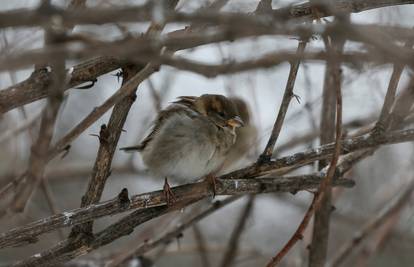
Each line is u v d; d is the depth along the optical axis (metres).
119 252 12.54
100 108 6.06
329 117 10.34
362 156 8.98
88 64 7.47
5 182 13.54
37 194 16.27
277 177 8.65
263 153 8.53
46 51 4.29
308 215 7.54
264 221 18.06
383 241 12.82
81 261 11.36
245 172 8.57
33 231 7.32
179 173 10.41
